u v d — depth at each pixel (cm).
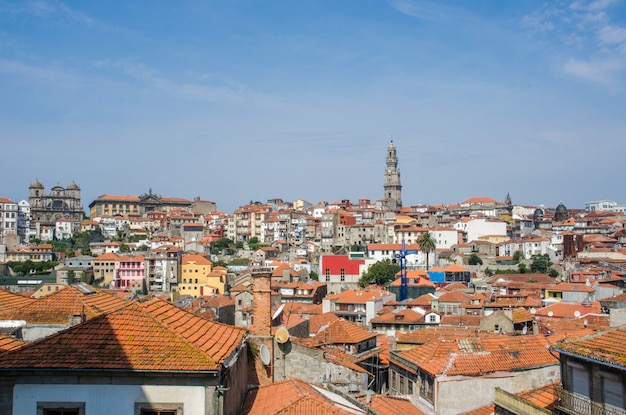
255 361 3631
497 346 5444
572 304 13112
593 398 3294
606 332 3544
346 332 7225
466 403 4681
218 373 2534
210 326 3192
